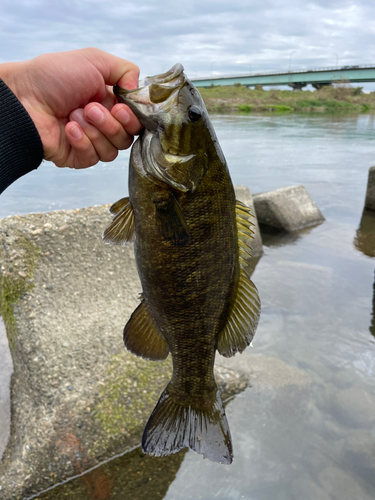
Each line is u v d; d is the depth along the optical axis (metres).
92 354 0.65
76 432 0.56
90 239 0.80
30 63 0.37
